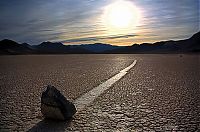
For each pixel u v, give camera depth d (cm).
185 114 904
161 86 1548
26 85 1681
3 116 910
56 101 848
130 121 831
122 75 2258
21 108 1026
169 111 947
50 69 3131
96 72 2622
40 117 892
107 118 867
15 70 3017
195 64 3750
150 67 3234
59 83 1769
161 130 746
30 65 4097
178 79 1888
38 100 1182
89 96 1263
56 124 812
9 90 1473
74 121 839
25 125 806
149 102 1103
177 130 745
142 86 1561
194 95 1247
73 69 3086
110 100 1155
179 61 4778
